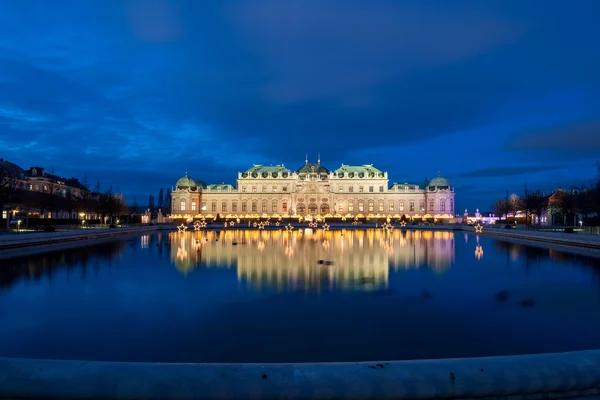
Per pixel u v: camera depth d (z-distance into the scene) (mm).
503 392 7703
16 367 7977
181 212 185250
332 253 49062
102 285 28125
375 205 183500
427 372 7855
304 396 7477
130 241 69500
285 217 172875
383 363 8242
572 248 54969
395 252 50562
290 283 28734
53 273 33312
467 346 15898
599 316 20234
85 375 7730
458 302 23078
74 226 95938
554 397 7910
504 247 57812
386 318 19781
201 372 7836
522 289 26797
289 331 17734
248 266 37344
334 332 17562
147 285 28062
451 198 180750
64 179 157250
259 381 7598
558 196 119812
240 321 19250
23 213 100625
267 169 191875
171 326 18516
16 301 23422
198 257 44625
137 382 7594
